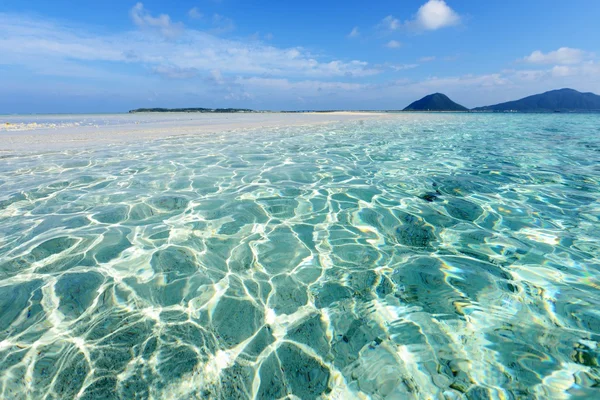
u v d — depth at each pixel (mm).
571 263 2564
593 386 1461
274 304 2125
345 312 2041
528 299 2121
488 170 5840
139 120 24078
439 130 14156
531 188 4664
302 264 2635
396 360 1647
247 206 3963
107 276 2408
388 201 4137
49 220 3459
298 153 7746
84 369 1573
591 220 3441
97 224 3375
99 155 7199
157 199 4191
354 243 3006
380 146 8984
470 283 2326
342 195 4379
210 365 1622
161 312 2023
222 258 2721
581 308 2012
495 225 3359
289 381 1537
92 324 1892
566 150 8219
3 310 1985
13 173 5473
